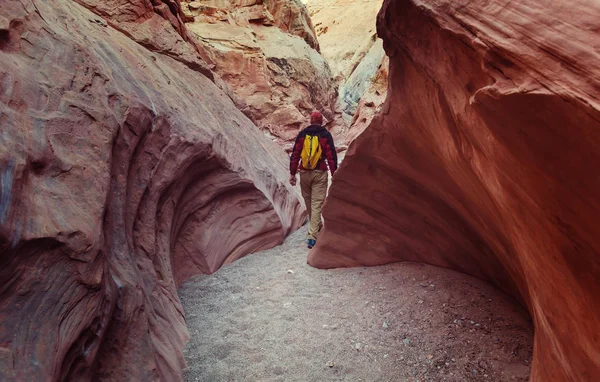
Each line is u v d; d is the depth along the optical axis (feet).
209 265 12.81
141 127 9.27
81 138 6.76
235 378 7.49
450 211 10.04
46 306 4.82
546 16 2.83
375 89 57.21
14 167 4.91
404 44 6.75
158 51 20.03
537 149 2.93
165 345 7.64
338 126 65.51
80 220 5.64
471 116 4.33
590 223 2.86
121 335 6.32
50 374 4.49
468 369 7.30
